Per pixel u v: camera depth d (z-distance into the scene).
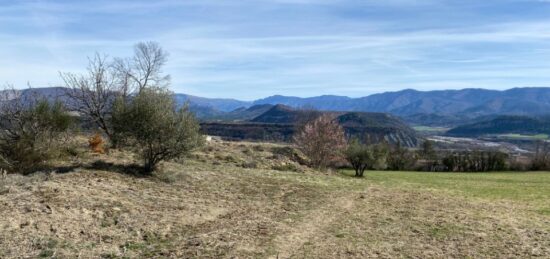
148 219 11.06
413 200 19.48
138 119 16.55
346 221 13.34
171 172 18.30
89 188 12.86
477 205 19.25
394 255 9.71
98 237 9.27
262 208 14.55
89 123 22.75
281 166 31.03
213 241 9.79
